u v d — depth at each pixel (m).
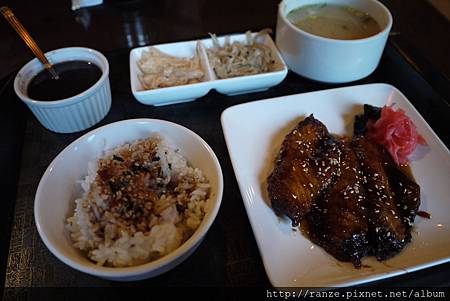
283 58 0.35
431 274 0.22
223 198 0.26
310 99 0.31
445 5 0.48
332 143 0.28
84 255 0.21
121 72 0.35
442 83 0.33
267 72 0.34
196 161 0.25
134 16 0.45
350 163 0.26
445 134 0.30
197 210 0.22
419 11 0.47
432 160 0.28
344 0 0.36
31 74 0.30
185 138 0.25
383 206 0.24
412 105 0.31
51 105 0.27
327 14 0.36
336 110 0.31
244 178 0.26
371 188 0.25
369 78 0.36
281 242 0.23
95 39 0.41
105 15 0.45
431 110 0.32
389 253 0.23
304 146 0.27
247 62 0.34
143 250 0.20
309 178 0.25
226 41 0.36
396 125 0.28
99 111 0.30
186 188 0.23
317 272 0.22
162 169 0.24
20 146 0.30
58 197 0.22
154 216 0.21
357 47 0.30
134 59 0.34
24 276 0.23
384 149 0.28
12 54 0.41
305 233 0.24
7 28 0.44
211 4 0.47
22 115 0.32
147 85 0.32
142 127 0.25
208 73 0.32
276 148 0.29
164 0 0.47
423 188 0.26
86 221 0.21
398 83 0.35
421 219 0.25
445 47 0.42
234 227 0.25
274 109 0.31
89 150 0.25
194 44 0.35
